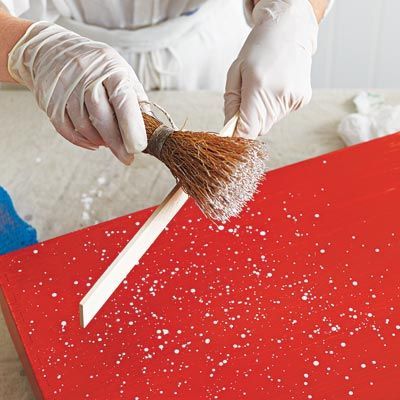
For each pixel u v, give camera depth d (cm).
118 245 93
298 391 76
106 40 130
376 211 97
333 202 98
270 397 76
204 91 138
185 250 92
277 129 129
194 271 89
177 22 129
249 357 79
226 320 83
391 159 105
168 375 78
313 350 80
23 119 132
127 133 80
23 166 122
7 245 102
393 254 91
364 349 80
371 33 193
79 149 126
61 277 89
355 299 85
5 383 91
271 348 80
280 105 97
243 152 76
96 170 122
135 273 89
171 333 82
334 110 134
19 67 93
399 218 96
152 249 92
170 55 135
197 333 82
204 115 131
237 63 98
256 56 97
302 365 78
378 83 205
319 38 195
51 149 126
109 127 85
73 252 92
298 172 103
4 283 88
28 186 118
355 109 134
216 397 76
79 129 88
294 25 101
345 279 88
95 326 83
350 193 100
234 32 141
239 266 90
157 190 118
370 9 187
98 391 77
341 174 103
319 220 96
